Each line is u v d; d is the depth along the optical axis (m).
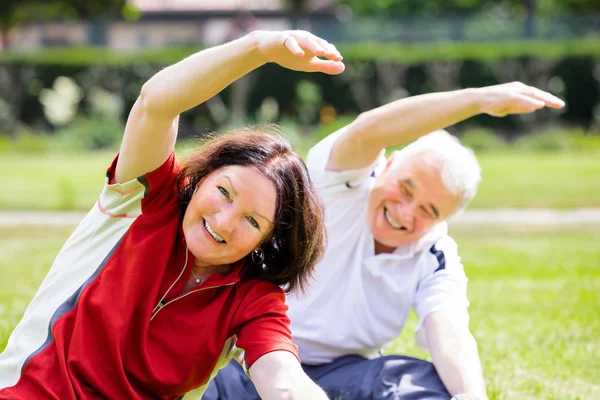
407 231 3.80
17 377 2.85
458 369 3.59
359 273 3.87
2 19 38.03
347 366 3.89
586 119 30.02
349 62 30.03
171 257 2.96
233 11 43.12
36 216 12.50
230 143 2.93
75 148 25.19
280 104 29.70
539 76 30.27
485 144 25.25
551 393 4.46
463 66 30.47
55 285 2.96
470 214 13.14
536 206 13.85
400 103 3.76
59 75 29.77
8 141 26.38
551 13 44.03
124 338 2.85
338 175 3.86
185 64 2.78
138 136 2.89
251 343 2.91
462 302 3.87
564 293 7.21
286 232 2.97
